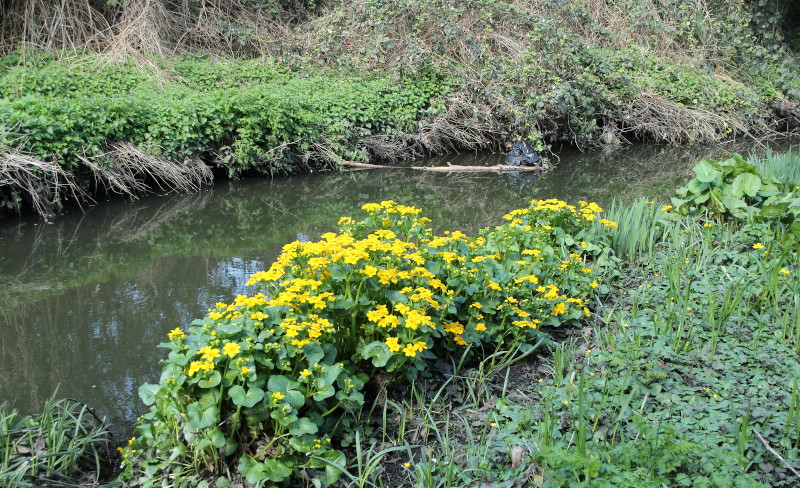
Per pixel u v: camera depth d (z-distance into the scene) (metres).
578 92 12.08
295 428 3.15
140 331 5.23
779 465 3.11
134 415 4.05
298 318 3.54
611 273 5.48
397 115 11.70
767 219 6.11
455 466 3.26
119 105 8.97
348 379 3.43
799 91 14.52
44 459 3.25
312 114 10.64
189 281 6.29
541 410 3.63
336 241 4.00
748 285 4.86
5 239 7.48
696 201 6.62
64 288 6.15
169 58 11.80
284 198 9.41
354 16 12.97
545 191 9.84
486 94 12.02
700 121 13.22
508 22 13.07
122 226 8.05
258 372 3.30
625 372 3.95
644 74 13.60
